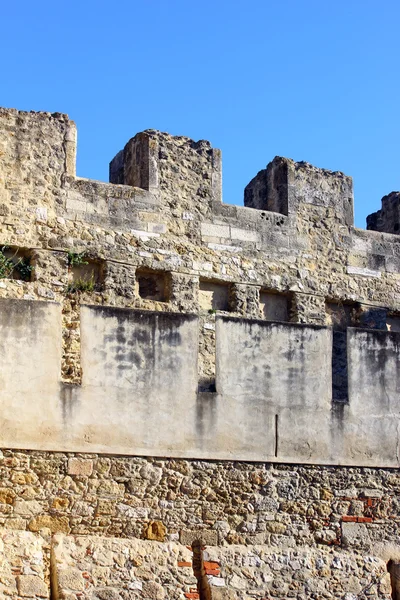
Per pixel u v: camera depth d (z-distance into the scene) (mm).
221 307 21750
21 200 20391
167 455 17469
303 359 18609
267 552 17391
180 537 17219
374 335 19156
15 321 17094
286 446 18203
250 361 18281
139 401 17484
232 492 17688
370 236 23422
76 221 20703
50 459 16875
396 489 18688
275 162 23062
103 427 17219
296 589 17172
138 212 21250
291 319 22266
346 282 22875
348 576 17594
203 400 17844
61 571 15984
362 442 18672
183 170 21891
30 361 17047
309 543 17922
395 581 17938
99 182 21094
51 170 20734
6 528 16422
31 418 16906
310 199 22969
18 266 20234
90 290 20469
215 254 21734
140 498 17156
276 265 22250
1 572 15711
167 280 21266
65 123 21062
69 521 16750
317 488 18219
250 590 16891
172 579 16516
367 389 18922
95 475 17031
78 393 17203
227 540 17453
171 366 17750
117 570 16312
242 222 22156
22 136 20656
